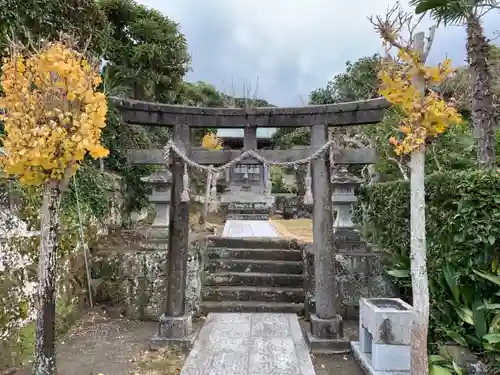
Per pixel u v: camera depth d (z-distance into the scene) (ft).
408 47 7.96
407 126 8.47
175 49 29.86
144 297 16.63
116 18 28.40
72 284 15.64
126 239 19.93
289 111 13.96
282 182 58.29
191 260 16.93
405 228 15.64
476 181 10.75
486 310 10.66
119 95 26.25
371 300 12.17
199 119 14.26
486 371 10.05
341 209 19.39
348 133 28.73
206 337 13.97
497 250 10.49
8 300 11.27
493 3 12.93
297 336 14.08
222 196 49.26
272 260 19.88
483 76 13.37
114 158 23.43
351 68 36.99
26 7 15.34
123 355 12.60
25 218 12.54
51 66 8.11
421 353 8.09
